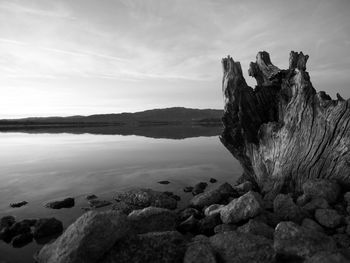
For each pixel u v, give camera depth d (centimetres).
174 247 803
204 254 758
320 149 1292
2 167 2619
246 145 1716
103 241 761
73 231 789
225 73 1764
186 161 2891
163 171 2397
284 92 1559
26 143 5025
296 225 845
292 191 1393
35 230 1114
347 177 1213
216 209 1195
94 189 1827
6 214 1370
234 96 1670
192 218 1134
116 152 3628
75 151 3759
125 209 1376
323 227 1005
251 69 1856
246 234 837
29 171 2428
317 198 1152
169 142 5041
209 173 2308
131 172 2367
